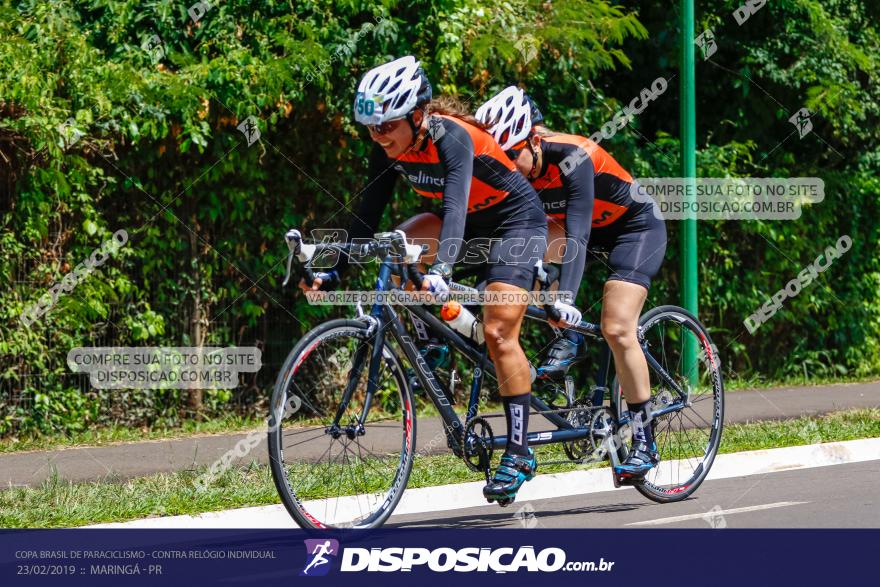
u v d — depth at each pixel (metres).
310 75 20.53
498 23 22.52
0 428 19.22
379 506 12.12
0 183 18.97
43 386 19.67
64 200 19.48
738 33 29.11
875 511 13.28
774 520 12.87
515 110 12.76
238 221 21.41
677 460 14.66
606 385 13.98
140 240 20.39
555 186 13.25
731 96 29.36
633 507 14.05
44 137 18.41
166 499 13.62
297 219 21.95
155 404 20.86
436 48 21.69
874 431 19.33
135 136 19.28
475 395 12.59
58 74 18.89
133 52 20.08
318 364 12.02
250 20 20.95
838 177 29.62
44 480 15.30
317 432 11.76
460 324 12.13
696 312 25.00
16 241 19.09
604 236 14.16
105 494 13.95
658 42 28.52
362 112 11.52
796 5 28.47
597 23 23.55
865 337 30.22
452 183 11.57
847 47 28.75
